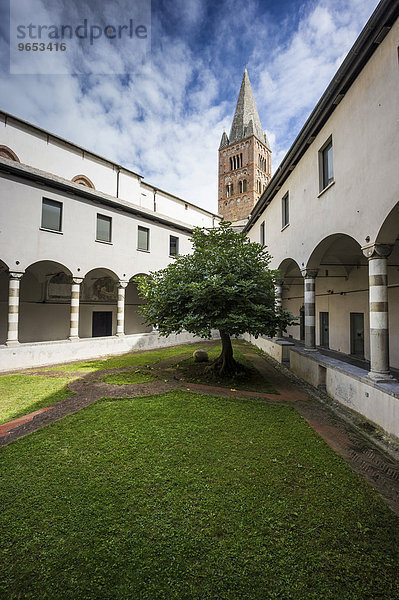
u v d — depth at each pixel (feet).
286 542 10.12
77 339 49.62
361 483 13.71
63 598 8.09
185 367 41.24
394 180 19.24
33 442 17.49
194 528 10.71
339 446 17.84
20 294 61.93
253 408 23.98
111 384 31.65
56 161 63.10
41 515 11.28
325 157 31.27
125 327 80.74
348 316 47.78
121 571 8.93
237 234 40.45
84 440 17.81
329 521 11.18
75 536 10.28
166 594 8.22
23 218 43.68
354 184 24.20
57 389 29.81
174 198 92.89
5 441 17.87
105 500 12.21
